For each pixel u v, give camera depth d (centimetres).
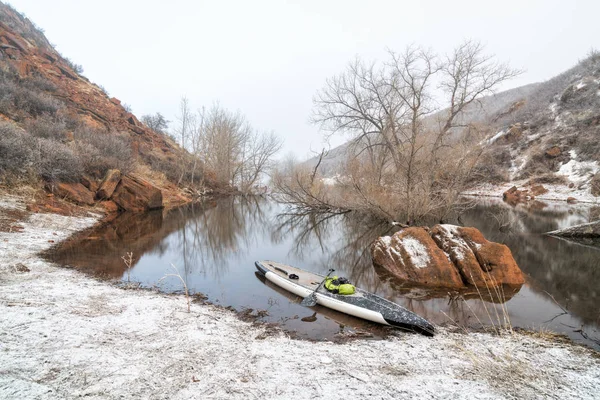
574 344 493
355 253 1236
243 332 494
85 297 563
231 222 1903
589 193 2869
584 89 3981
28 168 1295
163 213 1888
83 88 3025
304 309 627
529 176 3484
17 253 796
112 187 1659
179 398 302
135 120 3219
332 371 380
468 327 566
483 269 823
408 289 786
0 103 1708
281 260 1099
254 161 3775
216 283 776
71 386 299
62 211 1287
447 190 1588
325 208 2286
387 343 482
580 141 3397
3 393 272
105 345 390
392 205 1622
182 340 433
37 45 3125
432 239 902
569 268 984
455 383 357
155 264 907
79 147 1659
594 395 340
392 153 2034
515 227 1683
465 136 1986
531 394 338
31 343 367
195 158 3080
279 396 319
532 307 670
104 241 1099
